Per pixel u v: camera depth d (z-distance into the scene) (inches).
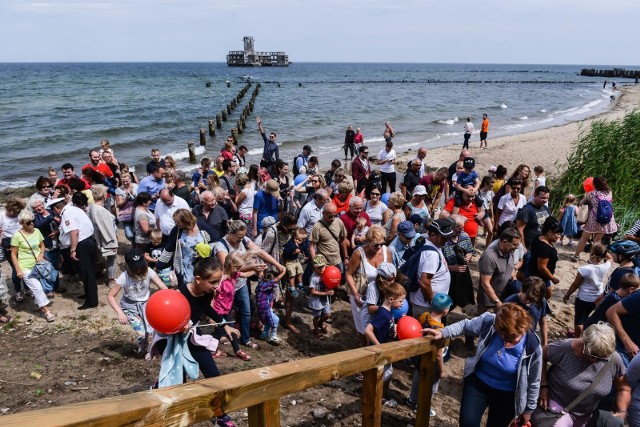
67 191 294.0
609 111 1823.3
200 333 233.3
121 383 197.3
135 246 303.9
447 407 197.8
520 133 1314.0
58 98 2066.9
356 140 872.9
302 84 3479.3
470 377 154.0
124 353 225.1
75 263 298.5
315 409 182.9
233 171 418.0
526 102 2299.5
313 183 332.8
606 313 185.5
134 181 431.2
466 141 973.8
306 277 263.1
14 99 1990.7
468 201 307.6
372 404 130.4
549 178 526.3
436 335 151.1
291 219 249.8
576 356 148.9
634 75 4628.4
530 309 185.2
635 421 149.2
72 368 209.3
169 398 77.5
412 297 211.3
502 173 401.1
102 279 312.7
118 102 1939.0
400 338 161.8
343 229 264.7
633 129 507.5
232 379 90.2
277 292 253.9
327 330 259.8
